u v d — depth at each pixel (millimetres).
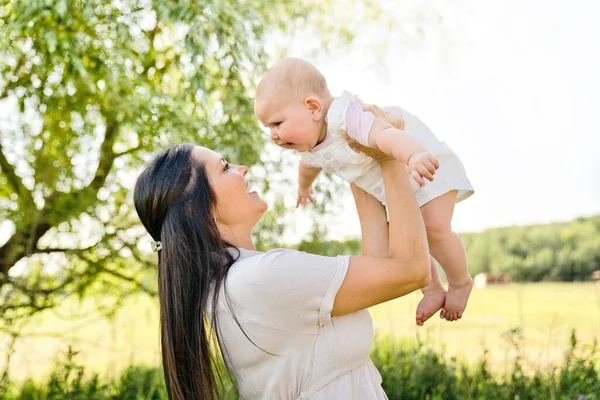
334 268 1453
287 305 1432
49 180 5234
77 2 4141
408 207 1517
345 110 1592
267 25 5004
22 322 5246
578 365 3938
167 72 5332
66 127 5160
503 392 3842
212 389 1551
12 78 4840
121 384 4574
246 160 4770
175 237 1577
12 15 4035
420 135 1822
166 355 1578
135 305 6008
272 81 1722
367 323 1529
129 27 4438
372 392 1496
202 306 1528
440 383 4082
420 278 1491
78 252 5410
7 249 5227
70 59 4180
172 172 1641
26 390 4578
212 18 4203
